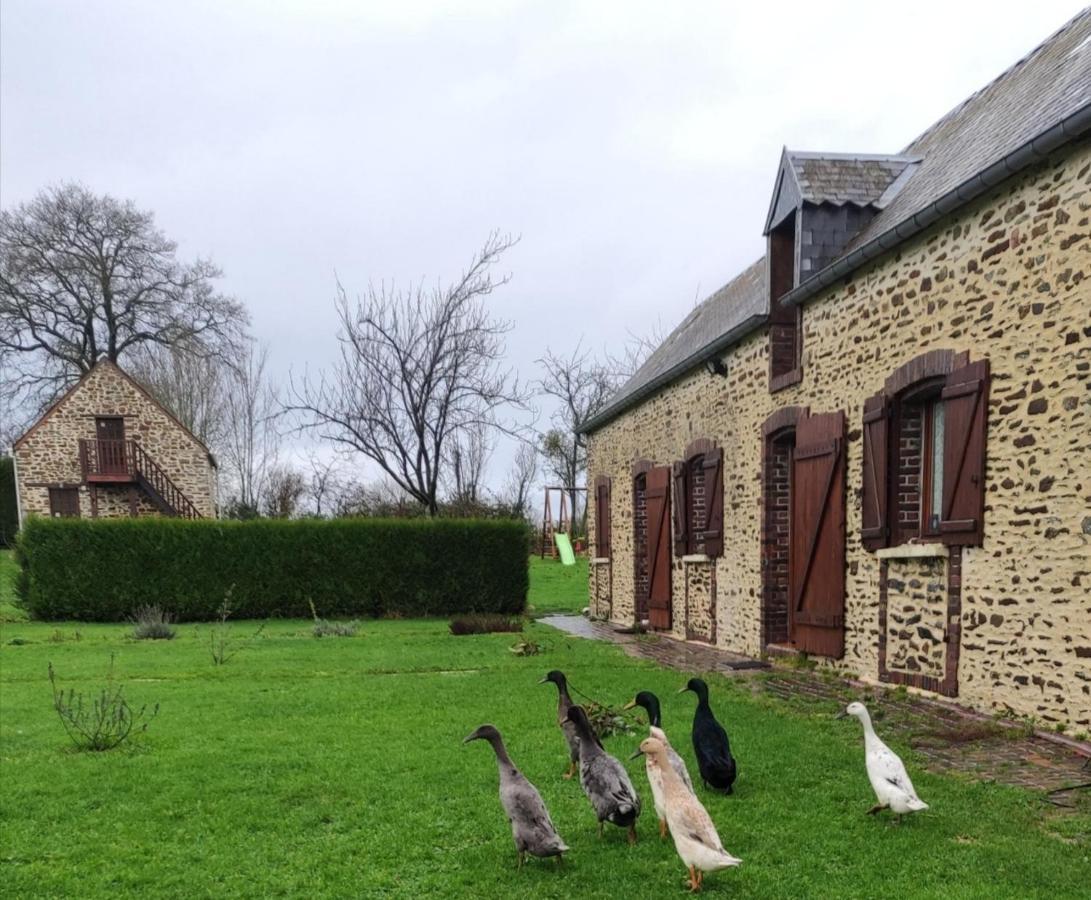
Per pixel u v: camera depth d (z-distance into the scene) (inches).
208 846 178.7
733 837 175.5
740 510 489.4
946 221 303.1
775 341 446.0
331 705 327.3
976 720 269.0
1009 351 269.1
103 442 1153.4
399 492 1439.5
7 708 330.0
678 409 600.1
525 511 1669.5
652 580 638.5
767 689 353.1
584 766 181.3
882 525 339.3
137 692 364.8
